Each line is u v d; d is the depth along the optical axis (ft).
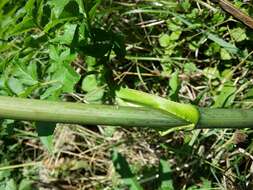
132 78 1.21
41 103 0.68
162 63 1.18
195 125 0.75
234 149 1.07
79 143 1.25
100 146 1.22
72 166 1.25
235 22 1.11
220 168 1.07
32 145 1.27
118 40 0.89
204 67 1.17
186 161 1.13
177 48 1.17
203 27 1.12
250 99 1.06
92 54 0.87
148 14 1.18
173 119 0.74
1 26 0.78
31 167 1.27
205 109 0.76
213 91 1.13
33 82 0.85
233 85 1.11
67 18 0.81
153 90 1.20
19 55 0.85
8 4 0.77
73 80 0.83
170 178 1.02
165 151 1.17
